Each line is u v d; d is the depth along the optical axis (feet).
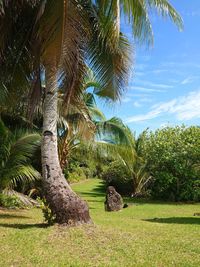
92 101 66.59
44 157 33.24
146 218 48.75
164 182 83.51
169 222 43.62
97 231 30.25
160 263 23.44
